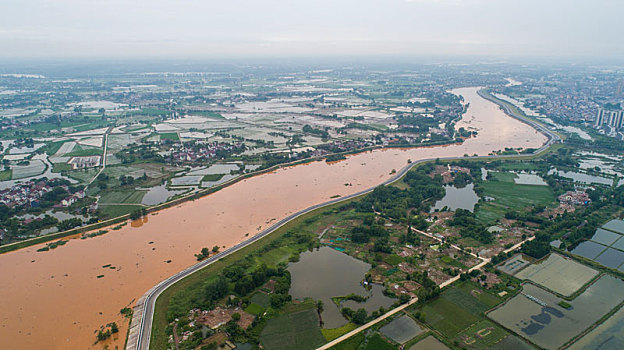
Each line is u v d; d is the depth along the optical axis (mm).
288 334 136625
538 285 164125
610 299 155500
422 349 129000
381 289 163500
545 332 137250
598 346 130875
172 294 160625
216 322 143375
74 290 167375
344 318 145625
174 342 133625
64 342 137250
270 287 164375
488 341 133000
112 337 138875
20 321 148375
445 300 154375
